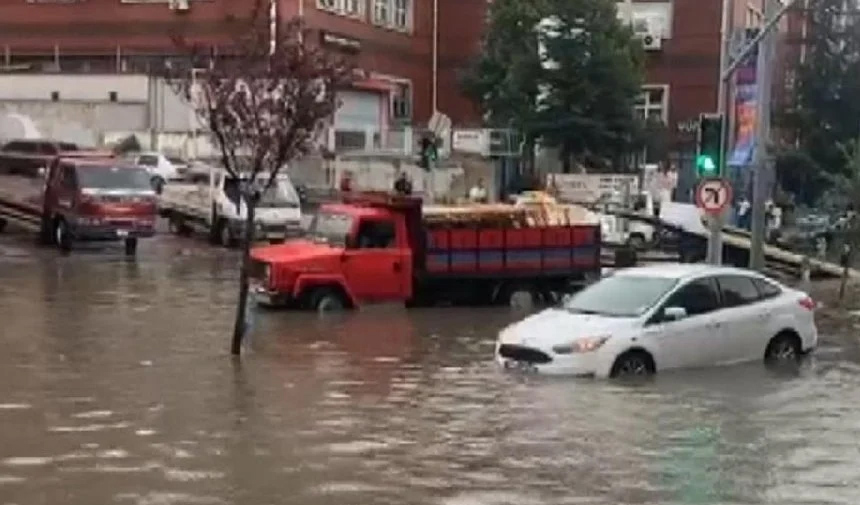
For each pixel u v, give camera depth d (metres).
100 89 51.28
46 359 17.36
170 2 52.75
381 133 54.22
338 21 54.66
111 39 53.78
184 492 10.26
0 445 11.96
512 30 55.78
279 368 17.14
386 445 12.20
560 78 53.22
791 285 34.50
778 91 61.22
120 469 11.03
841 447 12.49
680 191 50.31
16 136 51.25
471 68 59.38
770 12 27.14
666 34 62.81
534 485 10.66
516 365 17.00
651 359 16.75
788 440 12.80
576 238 27.11
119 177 34.31
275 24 34.25
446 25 64.94
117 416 13.47
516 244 26.62
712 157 24.72
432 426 13.20
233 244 36.75
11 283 27.11
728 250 36.19
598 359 16.41
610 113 53.84
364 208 25.64
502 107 55.12
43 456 11.52
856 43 60.00
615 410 14.27
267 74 19.77
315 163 47.59
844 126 59.59
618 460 11.70
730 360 17.64
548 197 38.97
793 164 57.69
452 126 57.94
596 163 54.66
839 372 17.72
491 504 10.02
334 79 20.64
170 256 34.25
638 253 35.62
